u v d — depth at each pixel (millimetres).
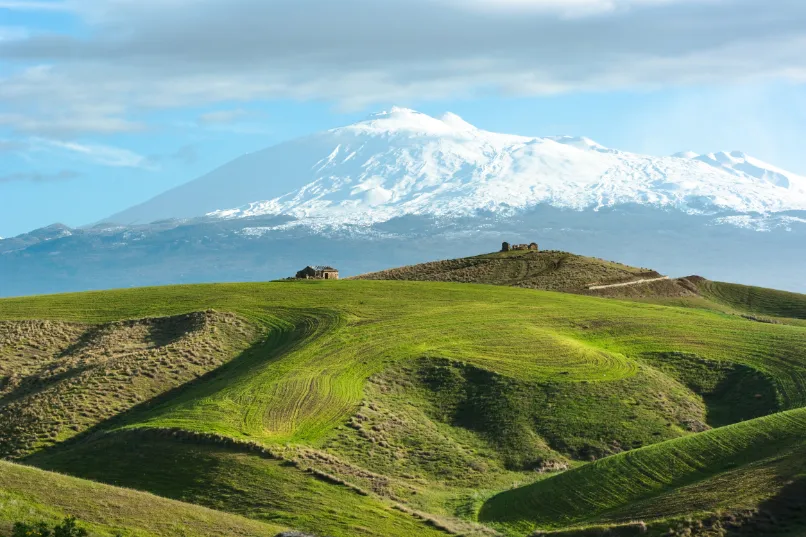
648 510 79812
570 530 78812
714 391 140500
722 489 80062
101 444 113125
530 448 118500
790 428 93938
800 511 74062
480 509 95312
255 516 91125
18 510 70500
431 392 135625
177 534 74188
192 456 106375
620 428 123938
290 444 110438
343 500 95250
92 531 70062
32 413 126938
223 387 134125
